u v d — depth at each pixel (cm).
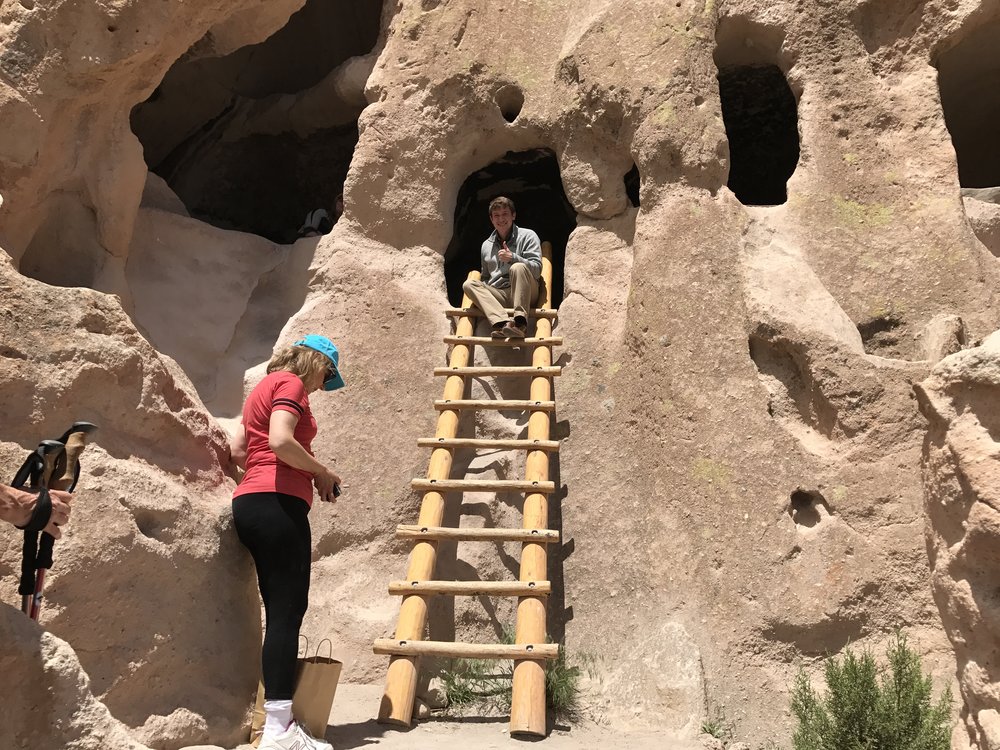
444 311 573
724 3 573
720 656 440
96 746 248
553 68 595
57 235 530
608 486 506
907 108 543
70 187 525
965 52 586
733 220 517
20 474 264
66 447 274
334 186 819
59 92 489
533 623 408
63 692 246
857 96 548
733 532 457
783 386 483
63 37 486
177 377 435
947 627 357
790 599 441
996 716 330
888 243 516
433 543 446
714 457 472
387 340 560
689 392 488
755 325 484
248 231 824
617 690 441
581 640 474
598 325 547
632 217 570
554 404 502
